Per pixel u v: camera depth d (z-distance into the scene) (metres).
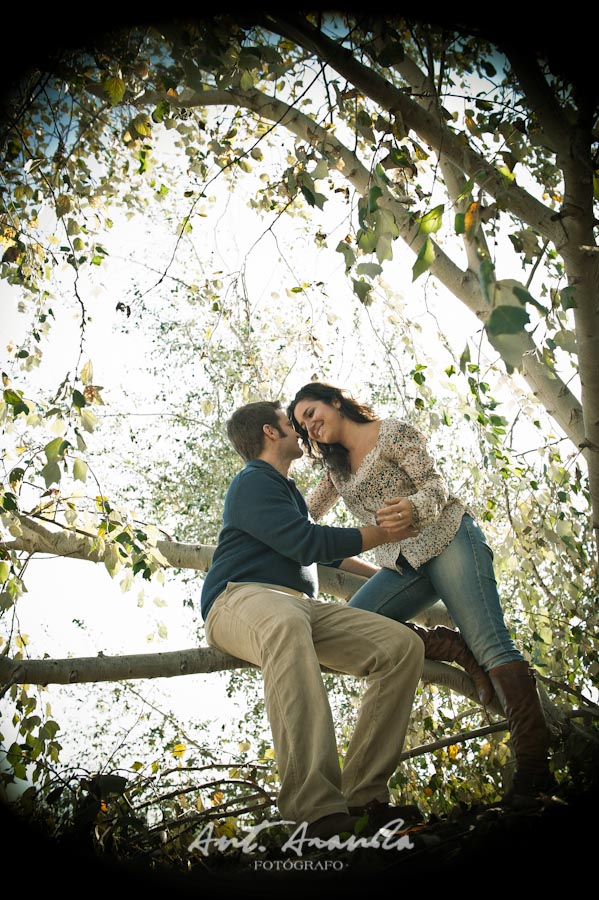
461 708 4.28
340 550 2.44
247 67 2.47
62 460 2.47
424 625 3.23
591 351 2.24
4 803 2.16
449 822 1.97
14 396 2.55
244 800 2.57
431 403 3.00
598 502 2.58
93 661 2.55
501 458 2.93
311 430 2.70
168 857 2.06
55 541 2.93
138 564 2.63
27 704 2.59
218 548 2.65
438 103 2.30
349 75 2.18
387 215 2.00
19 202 3.17
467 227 1.61
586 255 2.13
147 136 2.97
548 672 3.15
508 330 1.46
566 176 2.11
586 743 2.52
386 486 2.63
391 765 2.33
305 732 2.13
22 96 2.73
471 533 2.62
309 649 2.24
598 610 3.13
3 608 2.59
